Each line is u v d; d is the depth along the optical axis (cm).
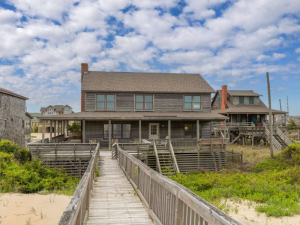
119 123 2264
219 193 906
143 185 663
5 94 2395
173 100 2378
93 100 2245
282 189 999
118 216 542
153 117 2052
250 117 3519
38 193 930
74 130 3622
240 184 1033
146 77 2575
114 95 2278
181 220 351
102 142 2225
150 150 1981
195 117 2127
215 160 2025
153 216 496
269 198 810
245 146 3019
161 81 2516
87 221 505
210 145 2009
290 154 1942
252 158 2284
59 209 689
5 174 1073
